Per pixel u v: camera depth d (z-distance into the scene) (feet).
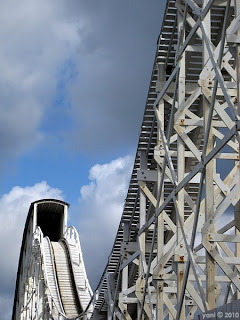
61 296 117.29
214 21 55.11
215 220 42.47
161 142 58.90
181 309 48.44
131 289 66.23
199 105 59.21
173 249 53.31
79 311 111.75
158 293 53.93
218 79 42.98
